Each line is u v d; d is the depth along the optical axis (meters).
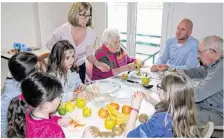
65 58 1.69
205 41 1.60
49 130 1.04
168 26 3.08
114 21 3.53
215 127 1.57
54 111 1.20
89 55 2.37
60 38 2.16
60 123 1.22
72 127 1.20
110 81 1.84
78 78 1.94
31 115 1.08
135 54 3.51
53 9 3.69
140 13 3.27
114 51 2.36
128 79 1.94
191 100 1.05
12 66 1.32
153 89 1.72
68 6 3.79
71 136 1.13
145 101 1.51
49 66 1.71
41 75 1.09
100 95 1.56
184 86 1.05
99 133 1.11
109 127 1.19
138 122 1.24
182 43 2.44
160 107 1.11
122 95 1.60
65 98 1.53
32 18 3.50
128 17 3.34
